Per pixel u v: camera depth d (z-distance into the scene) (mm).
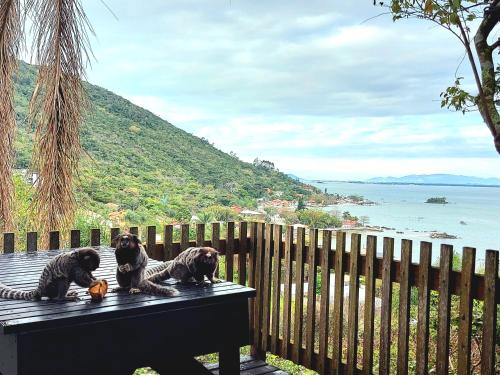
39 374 2578
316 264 4801
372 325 4332
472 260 3639
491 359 3535
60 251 4609
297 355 4949
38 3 5672
